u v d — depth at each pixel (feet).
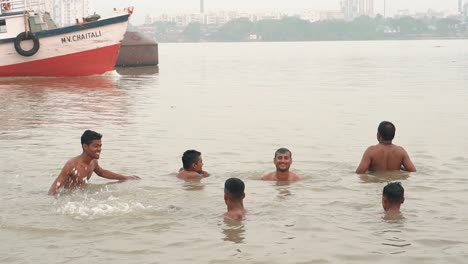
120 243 22.04
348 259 20.36
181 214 25.31
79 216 25.11
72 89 89.10
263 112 59.62
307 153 38.88
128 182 31.04
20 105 67.92
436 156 37.55
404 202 26.99
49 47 112.16
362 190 29.25
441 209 25.89
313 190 29.27
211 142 42.98
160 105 66.44
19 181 31.42
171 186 30.19
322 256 20.63
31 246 21.88
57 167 34.83
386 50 295.69
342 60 183.11
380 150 33.22
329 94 77.61
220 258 20.53
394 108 62.44
